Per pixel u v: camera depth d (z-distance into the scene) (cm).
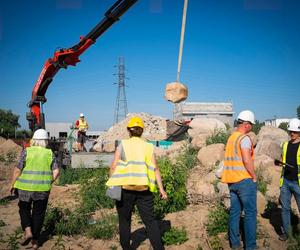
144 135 2239
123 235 466
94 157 1176
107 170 1067
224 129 1327
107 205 786
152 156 475
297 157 532
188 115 3353
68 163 1230
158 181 477
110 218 658
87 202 790
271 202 691
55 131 4994
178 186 743
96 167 1167
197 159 1066
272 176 858
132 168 455
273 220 632
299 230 556
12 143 2047
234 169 483
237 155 482
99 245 557
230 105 3450
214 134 1262
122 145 471
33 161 544
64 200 887
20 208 545
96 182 890
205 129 1377
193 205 746
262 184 814
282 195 546
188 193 773
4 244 564
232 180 484
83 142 1617
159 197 690
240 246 507
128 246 467
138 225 645
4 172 1394
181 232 570
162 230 604
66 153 1304
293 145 541
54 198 910
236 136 488
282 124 2855
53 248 545
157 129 2428
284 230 544
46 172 550
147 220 465
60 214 694
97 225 625
